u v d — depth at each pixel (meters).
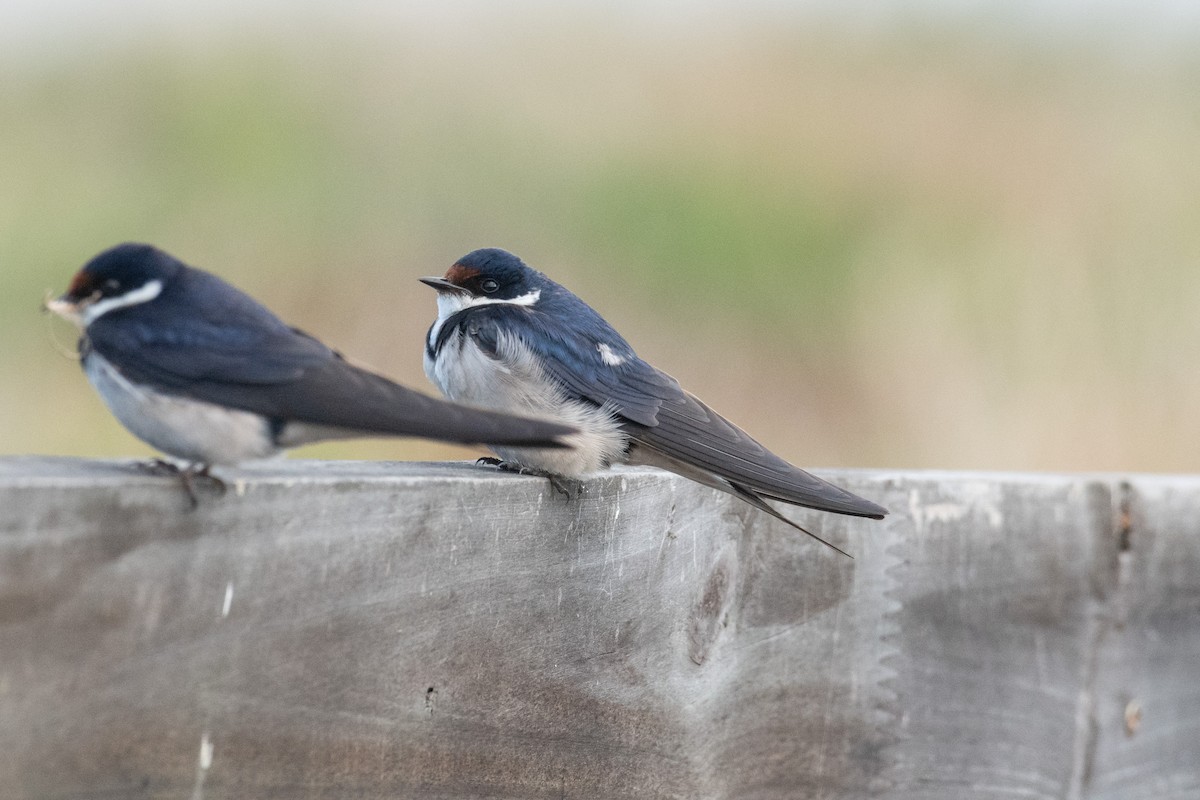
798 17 24.92
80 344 6.51
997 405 17.45
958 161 21.62
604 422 9.46
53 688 4.68
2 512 4.55
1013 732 8.52
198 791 5.06
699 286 18.98
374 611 5.56
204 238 17.84
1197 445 17.25
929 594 8.10
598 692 6.63
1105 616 8.91
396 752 5.70
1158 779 9.27
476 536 5.97
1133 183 20.98
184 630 4.99
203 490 5.00
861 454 17.30
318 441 6.36
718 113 22.52
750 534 7.48
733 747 7.35
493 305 10.13
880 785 7.98
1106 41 24.84
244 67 21.38
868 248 19.80
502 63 23.05
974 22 25.02
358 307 17.44
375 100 21.31
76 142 19.03
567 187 20.09
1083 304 18.72
